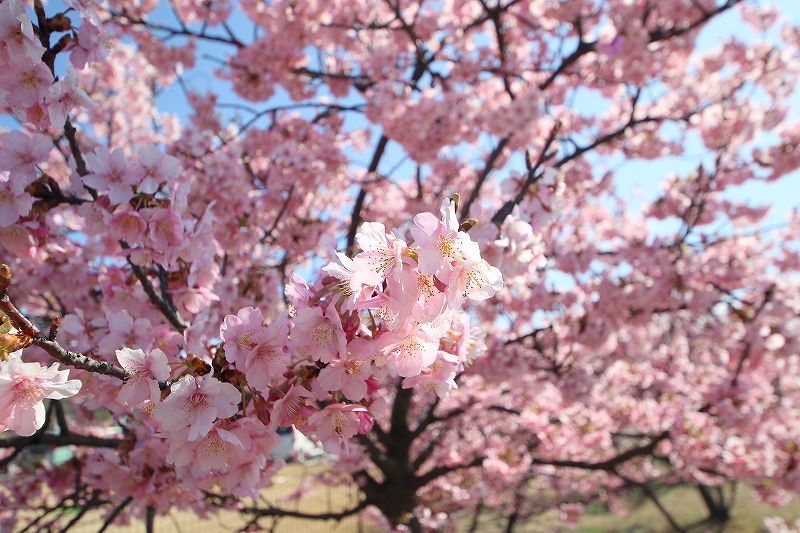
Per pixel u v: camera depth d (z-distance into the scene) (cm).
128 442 227
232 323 128
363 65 539
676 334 733
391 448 556
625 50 455
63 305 307
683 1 509
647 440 726
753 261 635
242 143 494
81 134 267
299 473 1028
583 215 725
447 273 110
